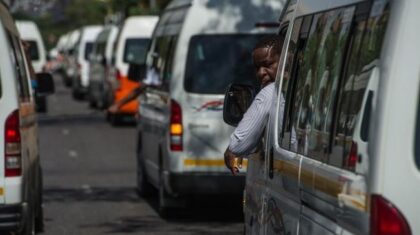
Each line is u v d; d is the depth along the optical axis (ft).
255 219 33.53
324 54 26.55
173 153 56.08
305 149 27.12
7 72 41.60
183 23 57.11
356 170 22.47
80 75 187.01
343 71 24.63
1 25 41.75
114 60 129.29
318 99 26.55
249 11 57.11
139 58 124.67
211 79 56.39
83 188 74.23
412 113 20.99
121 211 62.95
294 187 27.76
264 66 33.19
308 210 26.55
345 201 22.91
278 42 33.17
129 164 89.97
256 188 33.27
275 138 30.40
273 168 30.45
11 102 41.52
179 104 56.18
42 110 155.43
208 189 55.88
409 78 21.01
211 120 56.03
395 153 20.97
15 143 41.52
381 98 21.15
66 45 273.33
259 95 31.99
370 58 22.70
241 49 56.80
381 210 20.93
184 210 60.39
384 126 21.04
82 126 131.95
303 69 28.58
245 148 31.99
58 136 117.91
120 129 126.62
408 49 21.02
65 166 88.63
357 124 22.97
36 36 150.82
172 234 54.19
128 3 178.19
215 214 61.05
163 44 62.49
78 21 365.61
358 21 23.95
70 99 195.83
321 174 25.00
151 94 64.08
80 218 60.23
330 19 26.48
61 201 67.51
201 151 55.93
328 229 24.57
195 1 57.00
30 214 45.88
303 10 29.66
